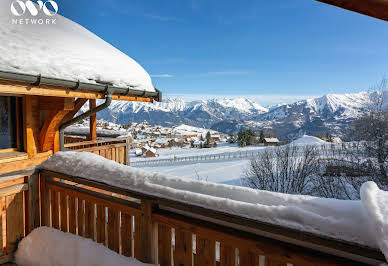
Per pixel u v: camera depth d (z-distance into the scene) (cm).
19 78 245
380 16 97
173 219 181
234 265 155
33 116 327
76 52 345
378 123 1218
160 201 175
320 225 118
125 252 216
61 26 441
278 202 142
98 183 217
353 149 1351
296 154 1731
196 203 157
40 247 247
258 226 133
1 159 288
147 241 194
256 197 150
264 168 1648
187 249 176
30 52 282
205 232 165
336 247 113
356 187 1210
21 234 277
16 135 324
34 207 287
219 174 2081
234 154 3247
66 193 265
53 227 283
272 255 138
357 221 112
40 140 337
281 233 126
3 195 261
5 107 313
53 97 320
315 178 1381
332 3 97
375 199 114
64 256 228
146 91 428
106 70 371
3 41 272
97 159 242
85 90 333
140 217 203
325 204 127
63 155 267
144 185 188
